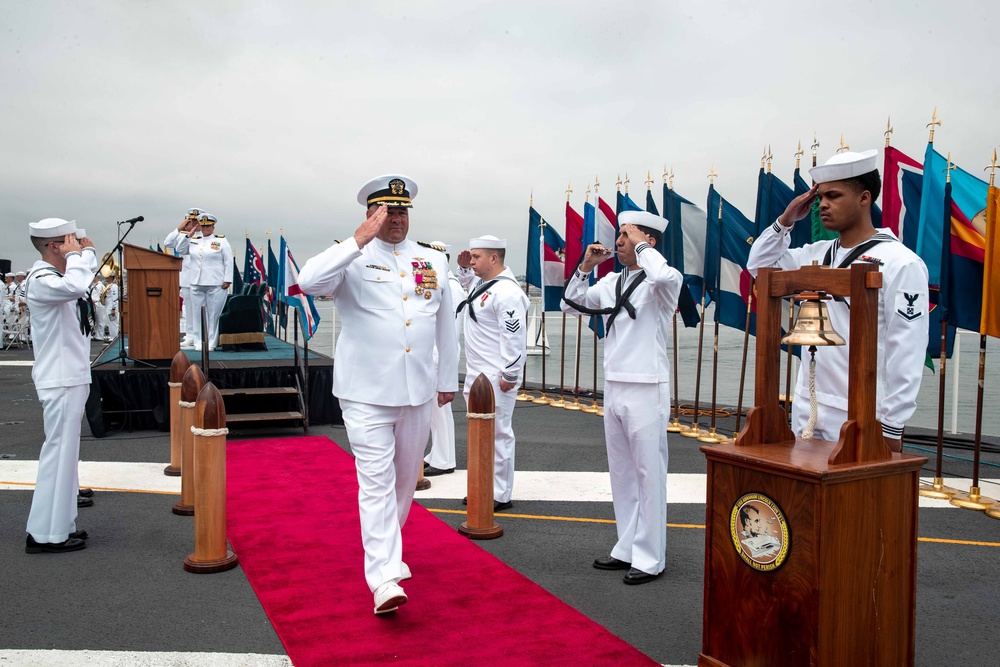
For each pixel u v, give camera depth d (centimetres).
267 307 1911
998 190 642
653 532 488
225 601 457
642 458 485
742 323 955
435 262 482
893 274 369
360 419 442
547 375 1766
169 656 385
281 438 957
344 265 425
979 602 462
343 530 591
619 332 493
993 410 1286
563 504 681
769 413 350
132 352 1028
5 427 1051
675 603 455
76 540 555
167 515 641
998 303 654
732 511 332
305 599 454
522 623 420
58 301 525
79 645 397
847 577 306
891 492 318
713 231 955
